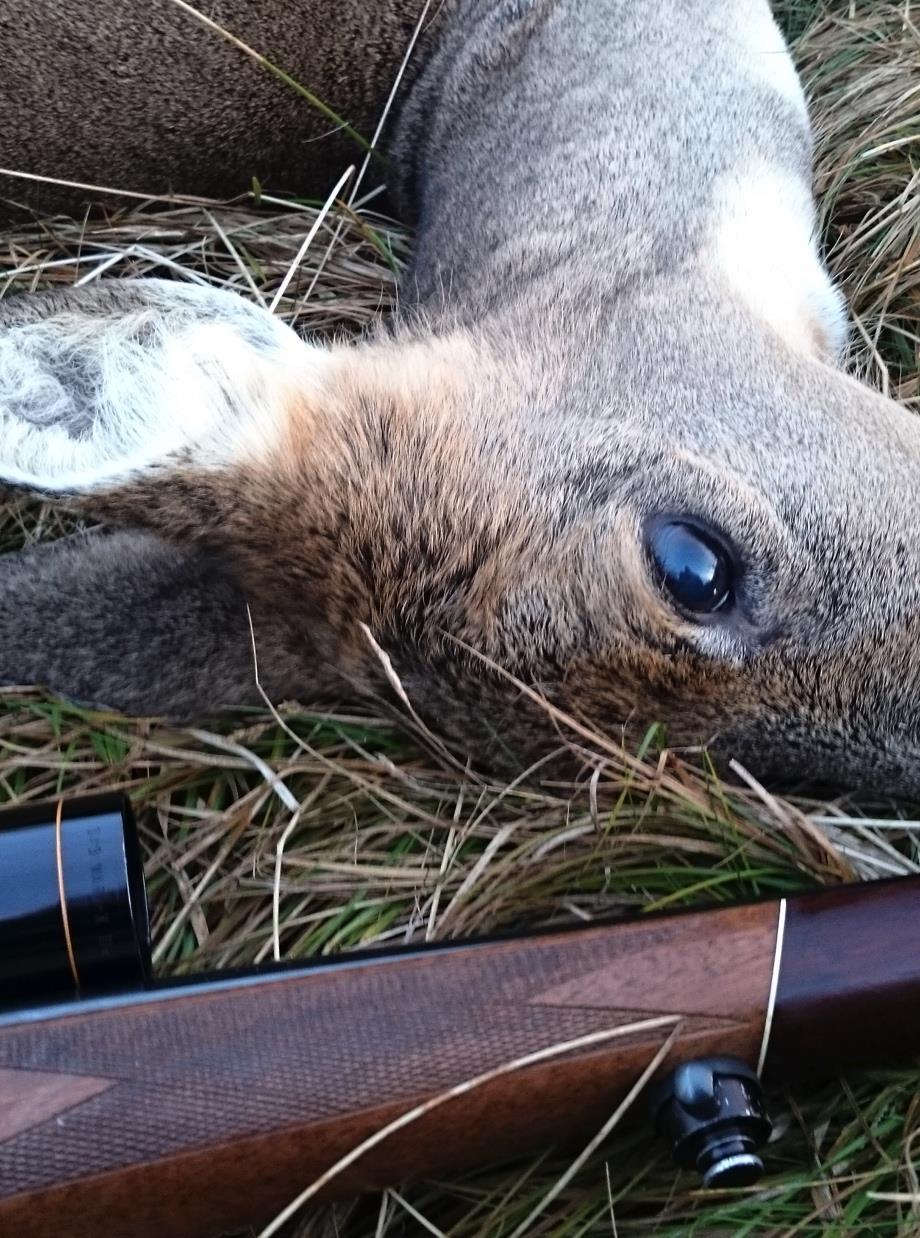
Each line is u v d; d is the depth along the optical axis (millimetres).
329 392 374
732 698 348
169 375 358
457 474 359
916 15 583
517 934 318
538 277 431
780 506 346
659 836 373
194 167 553
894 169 537
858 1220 337
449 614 357
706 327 390
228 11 526
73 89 537
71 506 354
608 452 356
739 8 519
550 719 359
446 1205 350
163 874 403
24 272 543
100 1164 291
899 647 347
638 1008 309
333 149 557
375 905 386
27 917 311
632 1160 342
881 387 473
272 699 407
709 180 445
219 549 377
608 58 491
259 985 306
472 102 529
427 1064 302
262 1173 299
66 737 419
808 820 364
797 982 313
